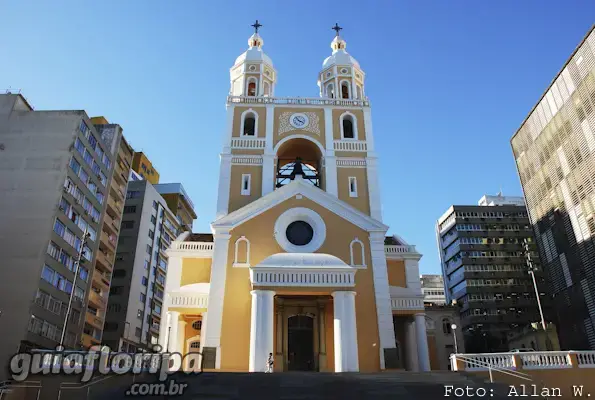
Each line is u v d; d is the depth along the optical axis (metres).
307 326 30.12
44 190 46.16
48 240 43.75
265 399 17.28
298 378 19.73
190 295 30.59
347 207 31.92
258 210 31.52
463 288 72.31
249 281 29.31
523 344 56.03
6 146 48.38
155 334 69.75
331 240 30.98
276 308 29.73
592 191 37.03
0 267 42.59
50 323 43.44
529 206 46.88
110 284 57.59
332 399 17.44
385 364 27.45
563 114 40.69
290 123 37.59
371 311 28.97
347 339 25.44
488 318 69.25
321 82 42.25
